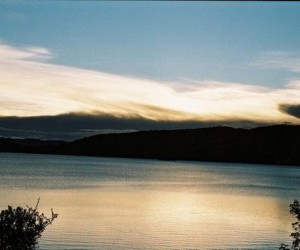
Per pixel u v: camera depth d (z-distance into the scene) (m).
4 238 15.16
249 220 73.38
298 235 18.23
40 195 101.31
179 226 64.44
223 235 57.09
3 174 165.62
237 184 168.50
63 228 55.16
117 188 130.00
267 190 143.12
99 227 58.69
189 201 103.12
